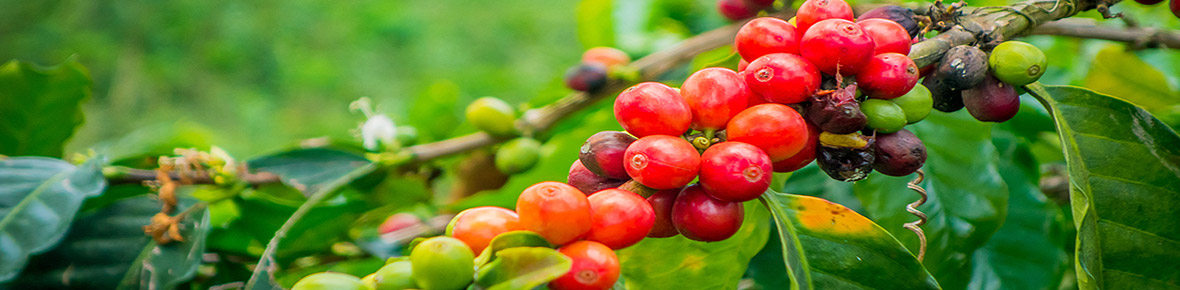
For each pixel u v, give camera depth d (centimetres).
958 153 45
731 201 33
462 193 66
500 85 166
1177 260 35
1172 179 36
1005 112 35
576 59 179
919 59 34
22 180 42
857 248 34
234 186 48
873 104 33
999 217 44
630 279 39
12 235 40
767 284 46
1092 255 36
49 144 52
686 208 34
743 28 34
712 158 32
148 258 42
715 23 79
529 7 194
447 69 179
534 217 31
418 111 73
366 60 183
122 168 47
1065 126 36
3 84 49
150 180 47
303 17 189
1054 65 66
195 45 184
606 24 77
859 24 34
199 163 47
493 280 31
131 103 173
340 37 188
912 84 33
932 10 35
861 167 34
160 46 181
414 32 187
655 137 33
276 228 48
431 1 195
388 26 187
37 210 41
